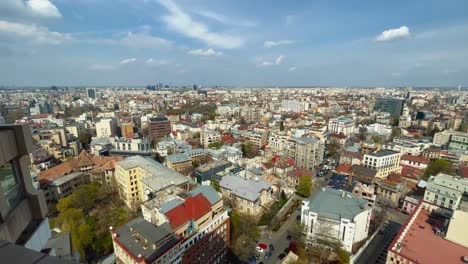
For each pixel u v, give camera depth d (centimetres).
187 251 6050
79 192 9681
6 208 1288
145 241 5506
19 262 744
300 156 15200
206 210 6700
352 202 8288
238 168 12812
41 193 1569
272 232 9194
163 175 9750
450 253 5969
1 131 1273
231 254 7906
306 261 7525
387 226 9494
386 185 11331
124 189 10525
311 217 7944
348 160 15238
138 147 15925
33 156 13350
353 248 7838
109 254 7706
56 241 6203
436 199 9131
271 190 11412
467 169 12475
